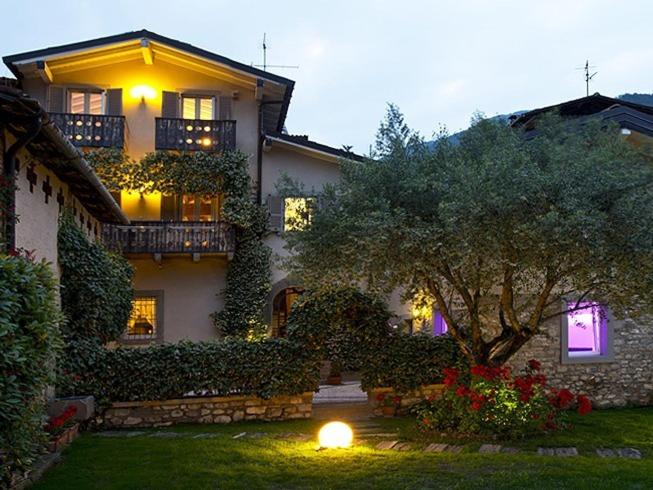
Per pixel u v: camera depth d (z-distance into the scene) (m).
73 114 15.68
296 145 16.25
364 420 10.28
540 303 8.65
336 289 9.56
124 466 6.76
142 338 16.05
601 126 9.25
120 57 16.47
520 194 6.92
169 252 15.63
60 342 5.38
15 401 4.28
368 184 8.32
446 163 8.08
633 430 8.95
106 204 10.78
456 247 7.15
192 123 16.22
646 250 6.93
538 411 8.61
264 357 10.16
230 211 15.77
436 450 7.72
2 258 4.71
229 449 7.55
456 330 9.36
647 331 11.95
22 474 5.39
